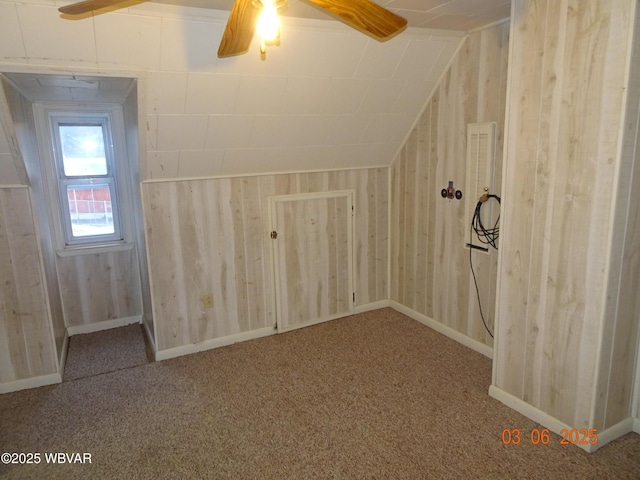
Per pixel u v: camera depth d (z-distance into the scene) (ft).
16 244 8.79
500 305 8.18
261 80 8.36
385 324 12.01
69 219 11.68
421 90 10.39
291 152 10.43
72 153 11.48
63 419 8.13
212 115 8.63
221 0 6.49
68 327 11.84
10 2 5.97
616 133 6.16
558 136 6.89
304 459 6.99
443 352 10.37
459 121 10.03
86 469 6.86
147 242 9.83
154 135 8.55
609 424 7.19
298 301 11.76
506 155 7.72
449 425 7.75
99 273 11.96
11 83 7.75
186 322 10.52
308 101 9.25
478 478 6.53
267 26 4.84
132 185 11.09
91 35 6.68
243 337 11.21
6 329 8.93
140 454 7.18
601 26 6.17
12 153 7.75
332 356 10.30
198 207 10.22
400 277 12.66
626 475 6.51
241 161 10.08
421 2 7.34
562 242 7.04
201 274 10.51
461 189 10.23
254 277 11.13
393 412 8.15
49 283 9.59
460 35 9.45
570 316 7.06
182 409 8.38
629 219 6.52
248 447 7.29
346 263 12.31
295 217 11.35
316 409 8.29
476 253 10.05
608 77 6.17
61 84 8.17
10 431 7.82
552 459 6.88
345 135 10.65
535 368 7.71
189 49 7.33
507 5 7.73
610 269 6.51
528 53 7.16
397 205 12.40
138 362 10.28
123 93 9.52
